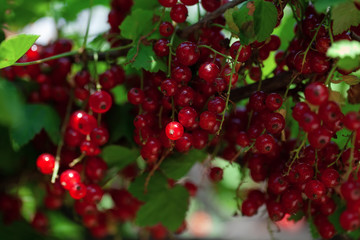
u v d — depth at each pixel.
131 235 0.63
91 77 0.51
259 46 0.46
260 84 0.47
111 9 0.52
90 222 0.55
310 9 0.47
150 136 0.46
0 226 0.55
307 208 0.48
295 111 0.43
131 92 0.47
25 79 0.52
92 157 0.49
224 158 0.50
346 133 0.47
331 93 0.44
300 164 0.45
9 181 0.55
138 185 0.50
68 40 0.52
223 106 0.44
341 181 0.44
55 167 0.48
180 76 0.45
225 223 1.00
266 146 0.45
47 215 0.58
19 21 0.56
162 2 0.46
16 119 0.41
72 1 0.56
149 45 0.47
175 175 0.50
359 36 0.45
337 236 0.49
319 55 0.45
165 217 0.51
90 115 0.47
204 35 0.48
